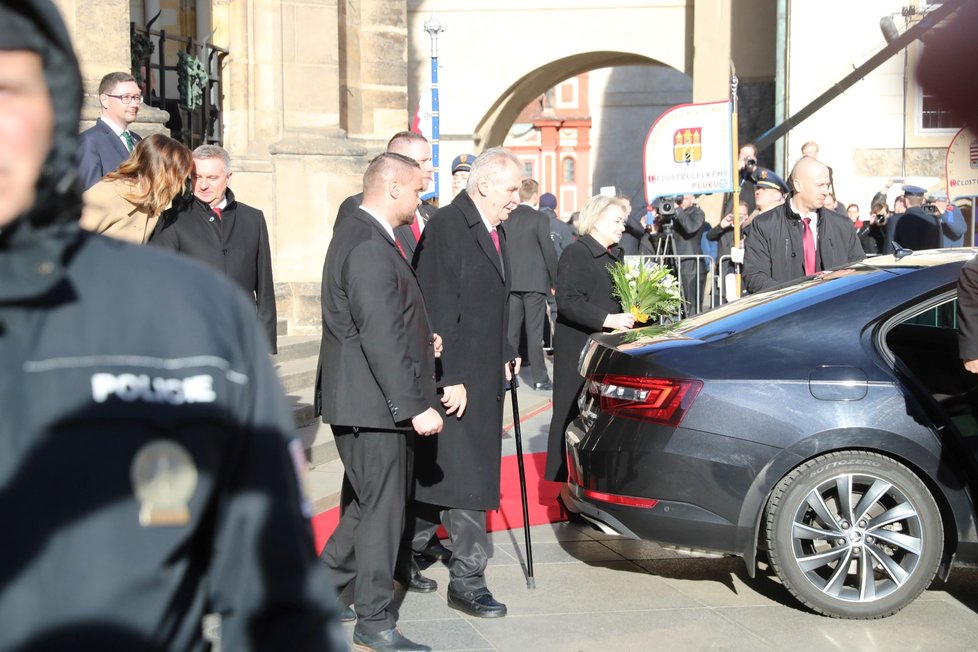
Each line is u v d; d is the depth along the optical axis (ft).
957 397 16.21
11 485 4.19
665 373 15.47
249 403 4.78
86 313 4.46
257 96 36.14
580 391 18.98
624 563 18.47
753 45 64.13
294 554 4.78
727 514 15.14
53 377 4.33
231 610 4.75
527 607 16.11
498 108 72.33
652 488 15.37
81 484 4.23
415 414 13.69
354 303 13.73
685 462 15.21
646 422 15.49
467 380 15.58
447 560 18.30
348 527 14.94
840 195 56.70
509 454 27.58
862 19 56.49
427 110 47.57
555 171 181.47
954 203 44.91
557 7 69.51
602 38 69.46
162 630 4.37
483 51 70.23
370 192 14.32
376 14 42.01
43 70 4.41
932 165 55.67
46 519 4.19
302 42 36.58
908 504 15.21
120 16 28.50
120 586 4.23
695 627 15.23
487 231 15.96
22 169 4.36
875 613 15.38
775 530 15.25
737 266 26.73
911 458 15.05
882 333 15.56
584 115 179.93
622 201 20.99
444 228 15.80
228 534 4.70
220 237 19.92
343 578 15.17
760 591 16.88
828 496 15.47
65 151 4.42
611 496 15.74
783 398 15.19
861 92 56.08
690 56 68.59
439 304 15.64
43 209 4.36
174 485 4.35
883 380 15.23
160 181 16.40
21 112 4.36
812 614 15.75
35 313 4.40
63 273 4.43
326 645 4.81
